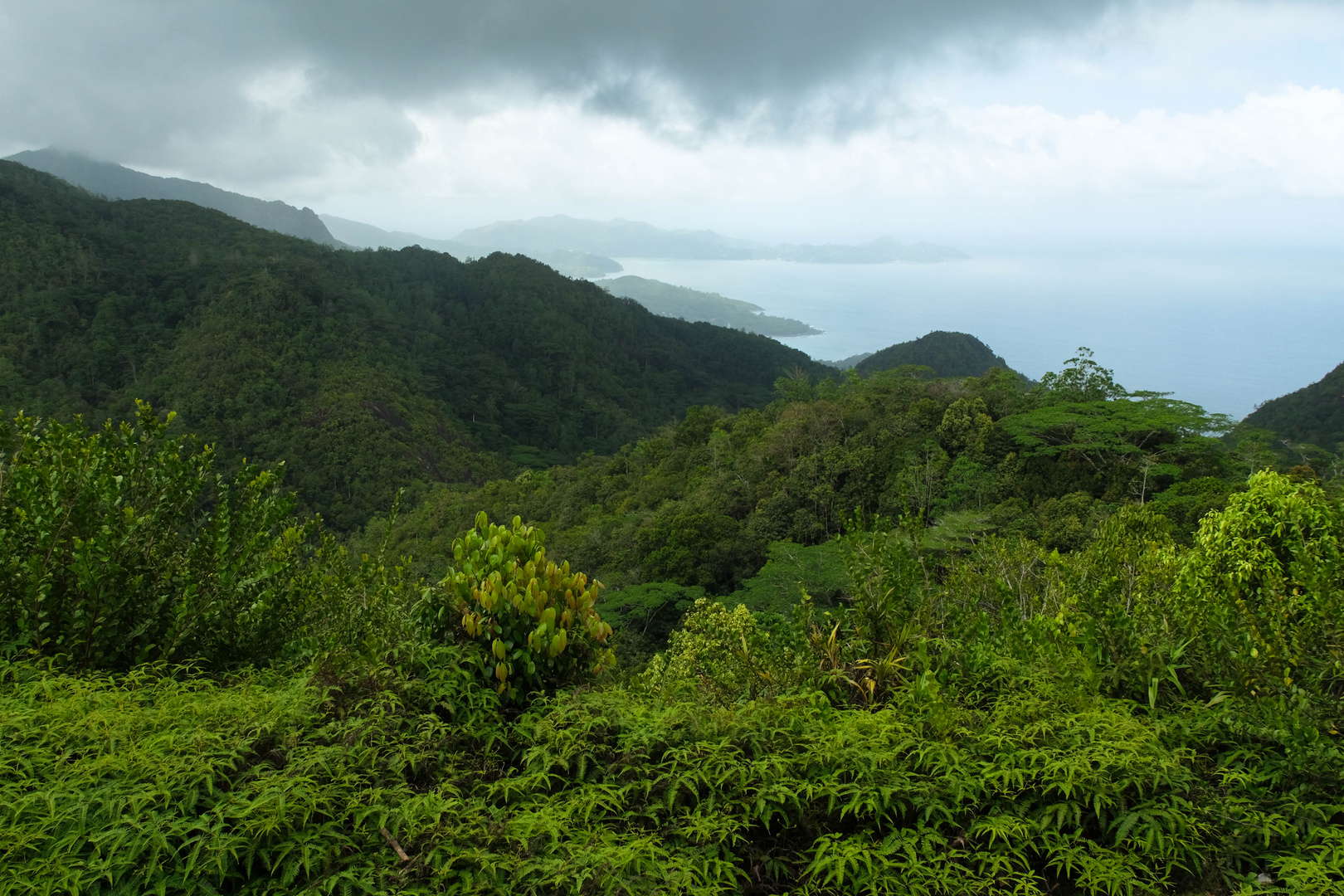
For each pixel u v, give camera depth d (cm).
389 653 258
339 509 6334
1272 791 236
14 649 262
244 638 314
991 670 296
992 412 3462
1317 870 189
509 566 280
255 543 319
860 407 3747
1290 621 283
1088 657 292
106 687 248
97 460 303
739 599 2091
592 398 11356
